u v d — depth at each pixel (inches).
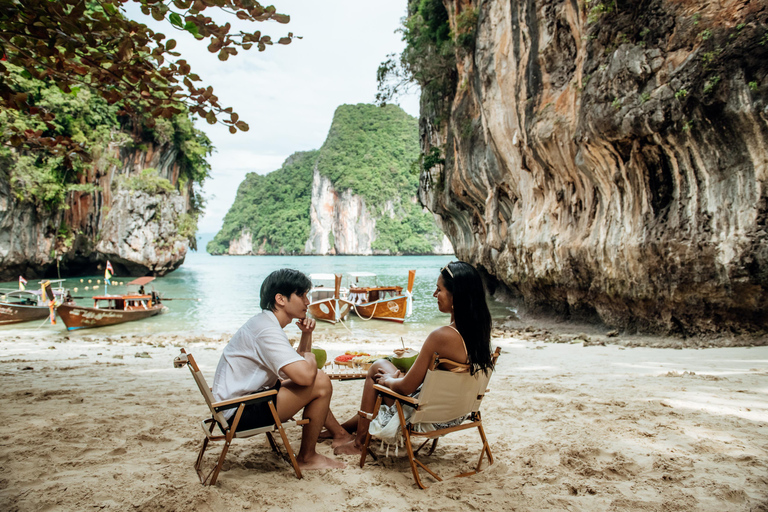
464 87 719.7
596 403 155.2
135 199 1606.8
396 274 1804.9
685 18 315.6
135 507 77.7
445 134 854.5
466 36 666.2
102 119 1557.6
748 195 292.8
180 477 92.1
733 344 306.3
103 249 1576.0
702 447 107.9
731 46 288.4
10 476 91.9
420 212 5457.7
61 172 1406.3
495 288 877.2
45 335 479.5
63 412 146.9
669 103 316.2
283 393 95.3
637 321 381.7
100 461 101.2
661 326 356.8
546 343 373.7
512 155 571.8
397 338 461.1
